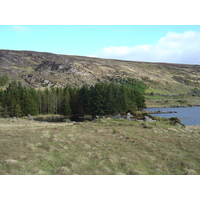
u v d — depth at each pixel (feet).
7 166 53.83
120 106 306.96
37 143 80.59
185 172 52.75
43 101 324.60
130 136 96.58
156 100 588.50
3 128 119.34
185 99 582.76
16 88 297.53
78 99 339.98
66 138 91.81
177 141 89.30
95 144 81.10
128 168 54.70
